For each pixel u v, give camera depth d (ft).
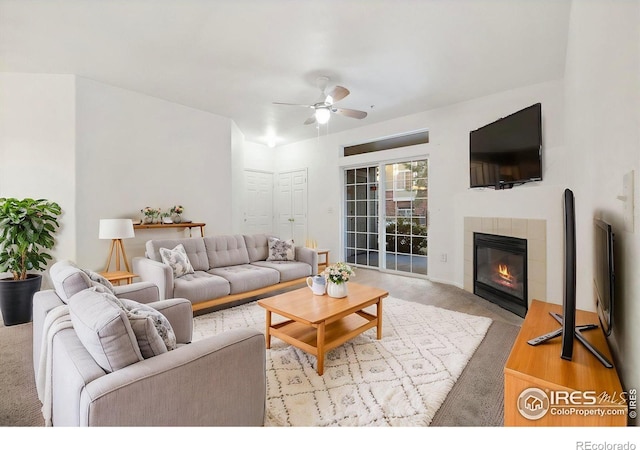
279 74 11.48
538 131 10.55
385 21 8.18
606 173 4.68
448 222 15.17
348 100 14.28
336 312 7.33
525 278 10.56
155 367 3.52
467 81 12.06
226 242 13.19
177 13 7.92
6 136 11.00
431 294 13.25
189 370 3.73
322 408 5.65
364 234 19.30
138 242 13.78
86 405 3.00
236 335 4.45
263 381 4.73
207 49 9.71
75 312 3.99
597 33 5.19
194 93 13.53
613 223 4.27
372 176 18.78
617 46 4.00
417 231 16.79
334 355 7.64
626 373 3.56
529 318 5.49
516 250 10.98
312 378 6.63
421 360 7.37
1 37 9.08
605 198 4.77
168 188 14.65
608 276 3.68
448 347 8.04
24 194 11.14
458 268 14.39
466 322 9.81
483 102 13.75
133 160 13.42
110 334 3.48
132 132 13.34
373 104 14.75
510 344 8.32
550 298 9.78
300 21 8.21
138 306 5.10
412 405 5.72
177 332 6.34
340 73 11.38
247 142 22.08
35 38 9.13
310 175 21.57
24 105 11.19
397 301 12.17
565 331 3.93
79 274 5.02
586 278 6.67
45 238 10.19
